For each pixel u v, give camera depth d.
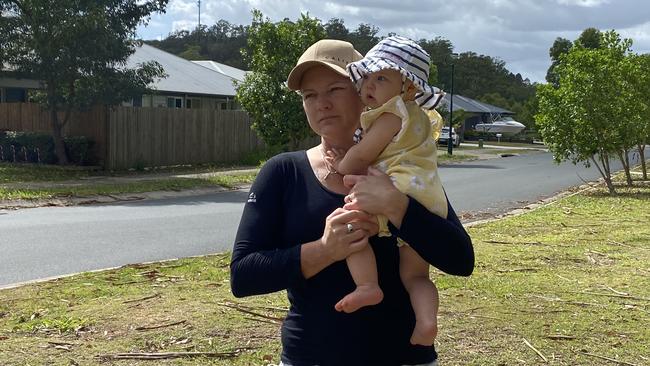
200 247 9.41
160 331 5.45
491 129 69.12
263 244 2.53
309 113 2.65
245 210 2.59
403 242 2.45
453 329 5.68
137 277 7.33
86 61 20.70
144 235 10.26
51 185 17.08
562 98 18.02
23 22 20.27
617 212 13.63
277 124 21.78
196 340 5.27
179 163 24.64
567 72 18.08
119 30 21.36
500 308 6.34
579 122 17.58
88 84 20.97
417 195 2.39
